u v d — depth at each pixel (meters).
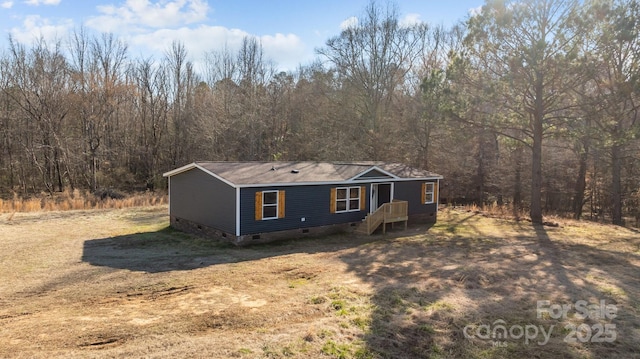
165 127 39.56
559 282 10.25
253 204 15.27
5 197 31.77
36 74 33.44
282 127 39.88
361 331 7.15
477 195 34.00
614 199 24.80
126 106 38.66
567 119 19.75
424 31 32.97
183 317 7.68
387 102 33.06
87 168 35.78
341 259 12.79
